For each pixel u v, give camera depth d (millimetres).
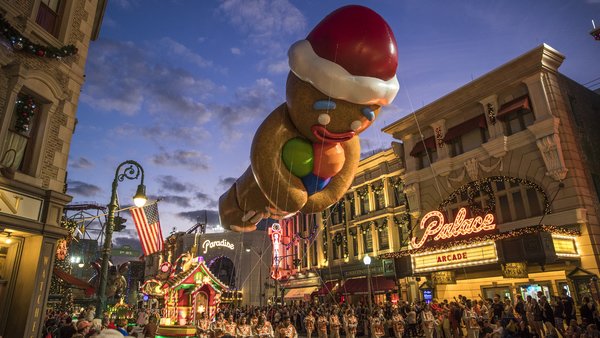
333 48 5348
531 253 17375
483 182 23094
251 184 7605
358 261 33656
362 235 33844
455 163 24812
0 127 9938
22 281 10586
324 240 38500
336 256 36750
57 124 11836
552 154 20000
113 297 31125
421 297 25797
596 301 17062
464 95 24500
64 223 17484
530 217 20781
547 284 19547
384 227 31500
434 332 20219
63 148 11914
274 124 6246
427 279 24875
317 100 5656
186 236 62875
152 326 14141
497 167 22438
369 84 5414
